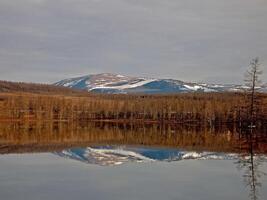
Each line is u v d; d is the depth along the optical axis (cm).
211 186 3478
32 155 6094
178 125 17638
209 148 6675
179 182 3716
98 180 3891
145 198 3070
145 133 11981
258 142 7494
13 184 3691
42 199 3064
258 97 9406
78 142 8638
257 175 3969
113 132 12619
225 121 17075
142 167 4794
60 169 4662
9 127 15875
